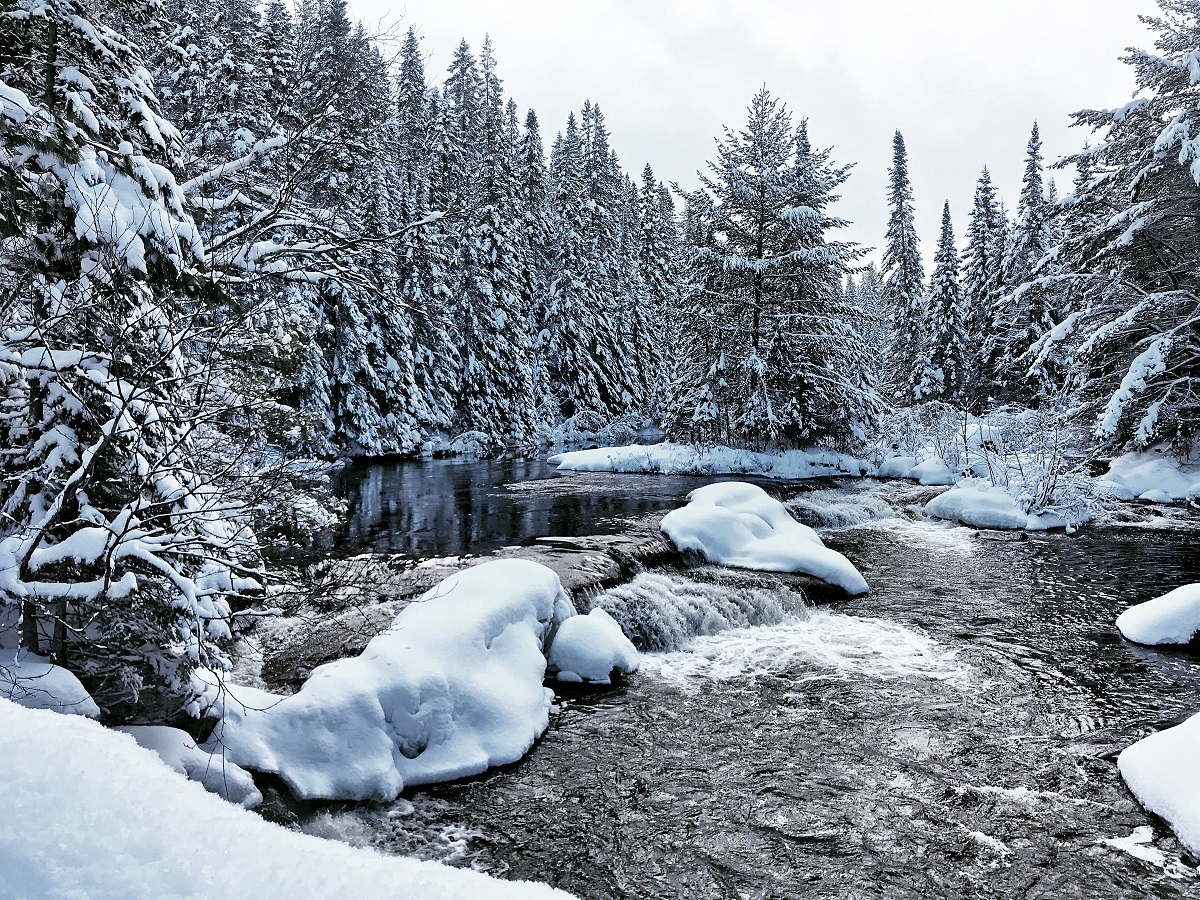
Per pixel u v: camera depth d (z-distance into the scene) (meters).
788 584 11.34
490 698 6.72
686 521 12.98
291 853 2.14
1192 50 20.48
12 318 5.17
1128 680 8.30
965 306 41.00
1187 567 13.20
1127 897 4.79
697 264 27.86
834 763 6.49
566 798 5.89
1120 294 21.80
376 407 28.36
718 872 5.04
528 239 40.53
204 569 5.69
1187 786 5.58
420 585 9.66
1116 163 23.58
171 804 2.30
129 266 5.13
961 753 6.68
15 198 4.92
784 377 27.41
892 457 27.47
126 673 5.14
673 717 7.34
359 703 6.02
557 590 8.55
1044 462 18.80
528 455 31.73
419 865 2.29
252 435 6.25
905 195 43.81
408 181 31.55
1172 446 20.59
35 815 1.96
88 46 6.19
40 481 4.85
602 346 43.44
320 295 24.84
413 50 32.75
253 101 16.94
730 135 28.14
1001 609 10.95
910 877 5.00
